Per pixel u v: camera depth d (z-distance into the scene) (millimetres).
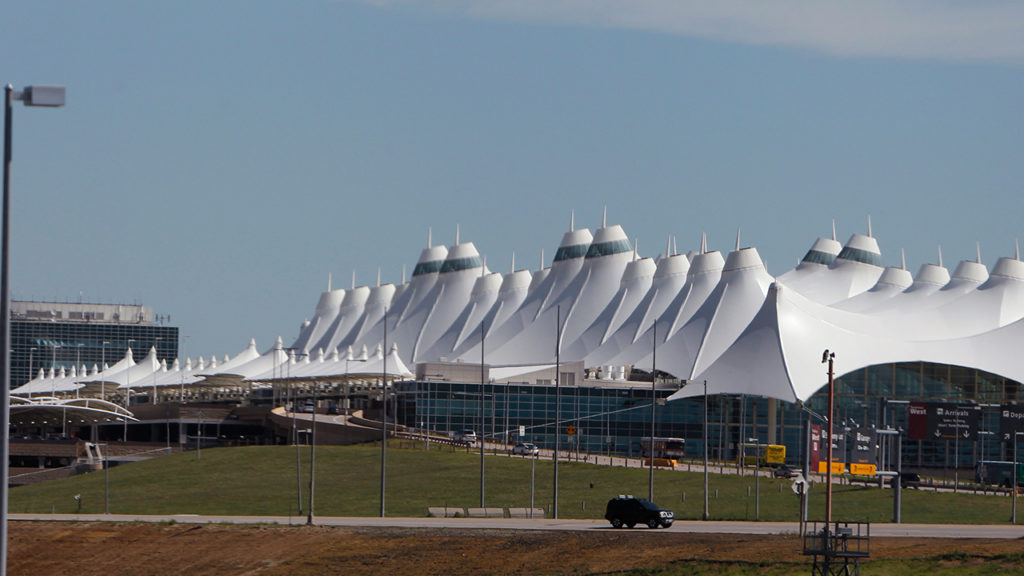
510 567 189875
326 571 194625
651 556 188000
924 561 171125
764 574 169625
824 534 161875
